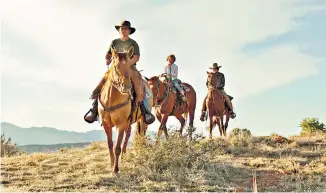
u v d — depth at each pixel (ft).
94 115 37.47
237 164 41.14
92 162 41.04
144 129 45.42
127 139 42.98
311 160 44.19
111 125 36.86
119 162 39.63
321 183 35.86
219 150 45.16
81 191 31.53
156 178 35.73
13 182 33.88
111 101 35.32
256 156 45.55
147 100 39.88
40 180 34.53
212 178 36.60
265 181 36.45
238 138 51.62
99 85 37.24
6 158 44.06
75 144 58.80
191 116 59.93
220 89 61.98
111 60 37.63
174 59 53.62
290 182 36.22
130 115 36.19
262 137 54.60
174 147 40.04
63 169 38.60
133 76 36.22
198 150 40.63
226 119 64.59
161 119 53.57
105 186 33.19
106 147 52.34
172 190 32.94
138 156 39.63
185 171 37.17
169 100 52.24
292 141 53.11
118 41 37.45
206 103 61.46
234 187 34.24
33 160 42.11
